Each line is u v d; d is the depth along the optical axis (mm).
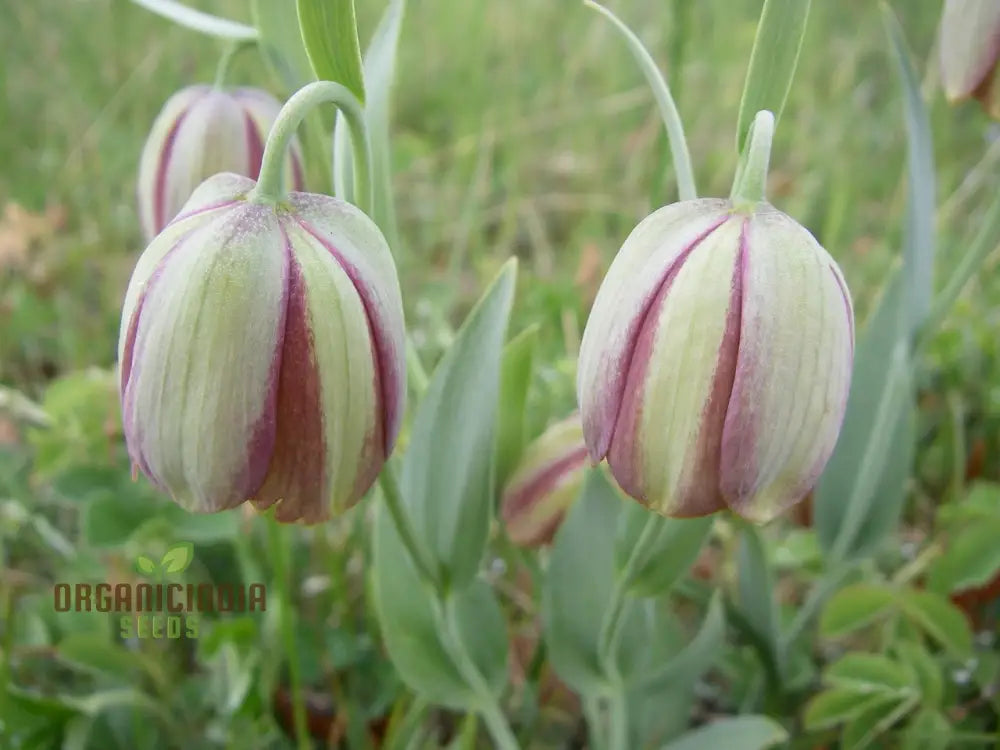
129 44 348
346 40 113
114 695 154
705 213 100
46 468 186
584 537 141
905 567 192
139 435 101
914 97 146
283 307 97
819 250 98
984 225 143
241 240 97
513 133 315
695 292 96
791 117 347
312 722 176
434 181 321
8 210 258
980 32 137
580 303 235
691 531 128
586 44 367
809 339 96
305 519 103
